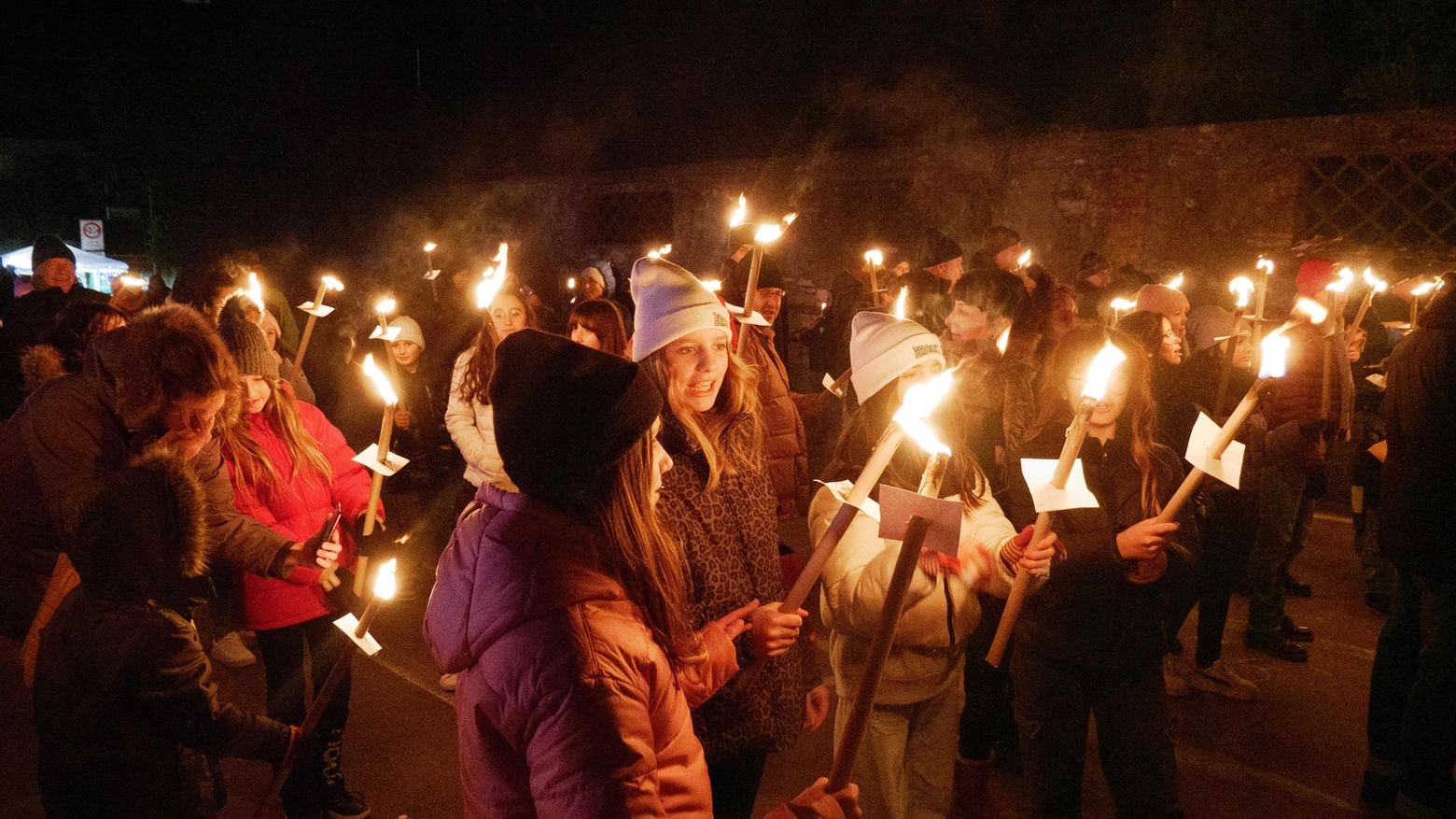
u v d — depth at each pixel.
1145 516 2.95
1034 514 3.15
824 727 4.47
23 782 4.01
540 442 1.45
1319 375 4.90
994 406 3.69
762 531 2.39
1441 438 3.37
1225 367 4.21
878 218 11.59
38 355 3.98
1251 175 9.09
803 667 2.72
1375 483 5.65
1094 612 2.83
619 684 1.38
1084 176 9.98
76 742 2.16
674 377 2.30
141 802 2.19
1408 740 3.63
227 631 5.09
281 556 2.97
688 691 1.90
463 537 1.50
